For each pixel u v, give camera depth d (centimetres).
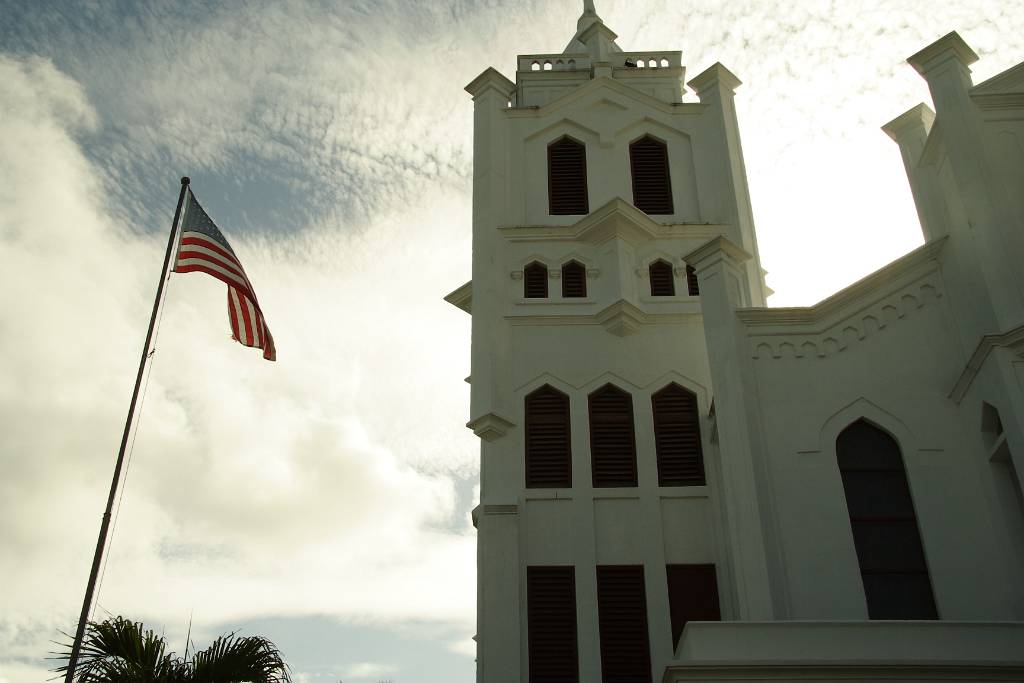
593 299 2356
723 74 2745
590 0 3244
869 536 1712
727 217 2494
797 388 1852
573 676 1914
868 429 1806
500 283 2386
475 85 2784
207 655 1433
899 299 1867
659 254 2428
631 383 2231
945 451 1736
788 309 1906
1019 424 1509
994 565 1628
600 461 2144
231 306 1997
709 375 2228
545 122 2695
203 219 2009
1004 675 1320
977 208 1706
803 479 1766
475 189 2570
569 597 1989
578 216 2539
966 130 1772
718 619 1950
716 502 2059
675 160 2630
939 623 1398
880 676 1323
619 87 2734
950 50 1852
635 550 2031
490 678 1886
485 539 2025
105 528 1592
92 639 1434
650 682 1903
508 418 2180
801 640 1391
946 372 1788
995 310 1623
